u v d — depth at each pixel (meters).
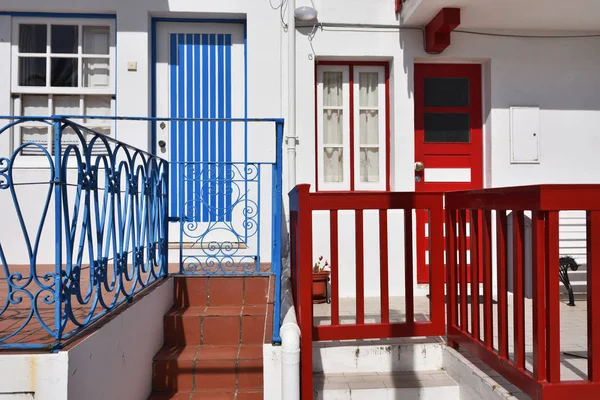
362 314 3.03
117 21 4.80
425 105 5.12
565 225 4.69
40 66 4.89
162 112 5.02
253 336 3.43
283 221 4.89
